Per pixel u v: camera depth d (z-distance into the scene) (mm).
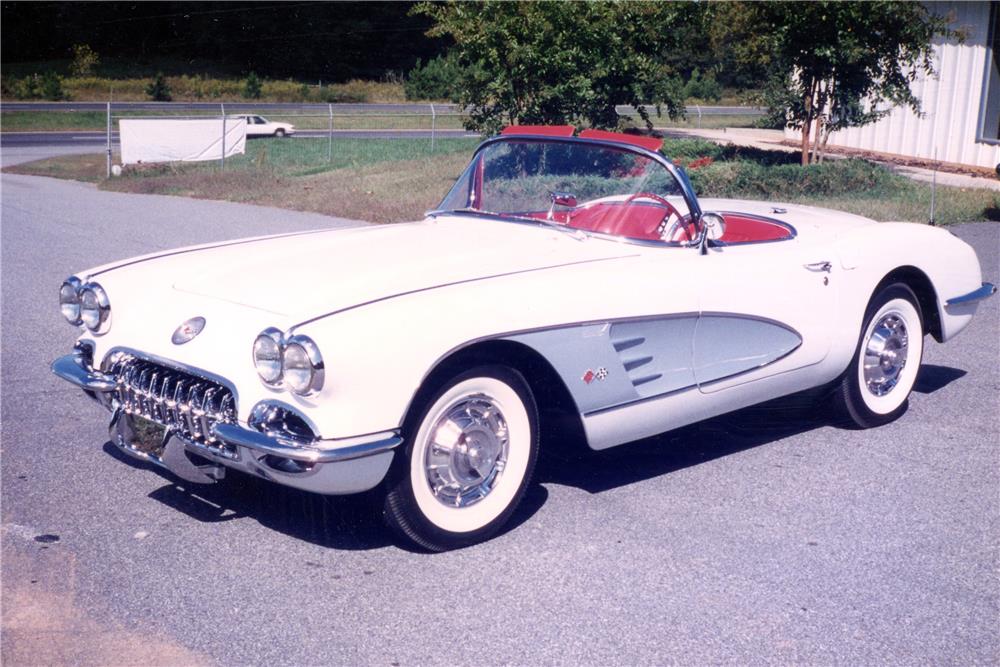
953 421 5109
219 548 3535
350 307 3244
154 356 3504
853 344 4684
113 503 3936
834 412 4938
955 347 6676
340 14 78312
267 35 78375
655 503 3994
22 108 51969
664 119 37250
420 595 3201
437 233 4188
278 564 3414
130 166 25031
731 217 4973
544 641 2922
